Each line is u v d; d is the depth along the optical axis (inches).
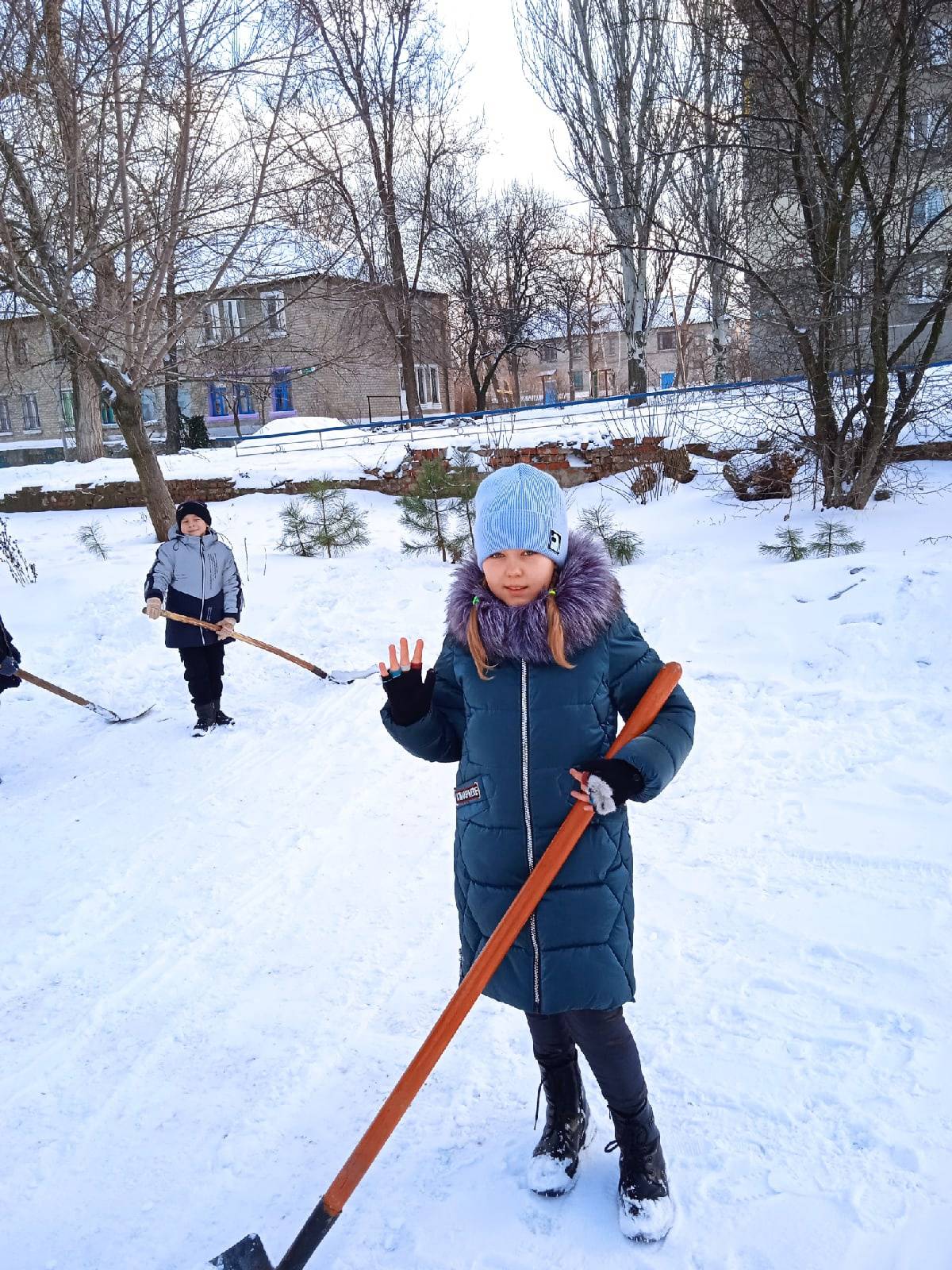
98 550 454.9
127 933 139.9
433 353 1214.3
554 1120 86.6
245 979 124.8
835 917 123.0
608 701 80.6
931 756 166.6
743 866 139.3
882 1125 87.3
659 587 284.0
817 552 294.8
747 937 121.0
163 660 305.0
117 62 367.6
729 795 163.9
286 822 176.4
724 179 392.2
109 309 401.4
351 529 417.4
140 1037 114.1
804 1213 79.0
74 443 1406.3
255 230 425.7
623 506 449.4
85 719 258.8
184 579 234.8
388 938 132.0
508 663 78.9
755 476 399.5
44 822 187.3
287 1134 95.7
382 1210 84.5
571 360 1429.6
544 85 751.7
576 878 77.4
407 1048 107.2
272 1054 108.5
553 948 77.0
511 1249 79.1
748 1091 93.8
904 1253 74.3
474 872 80.3
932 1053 95.8
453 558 383.6
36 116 369.4
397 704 81.4
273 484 555.2
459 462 493.7
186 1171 92.1
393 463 547.5
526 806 77.6
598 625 78.6
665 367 1923.0
